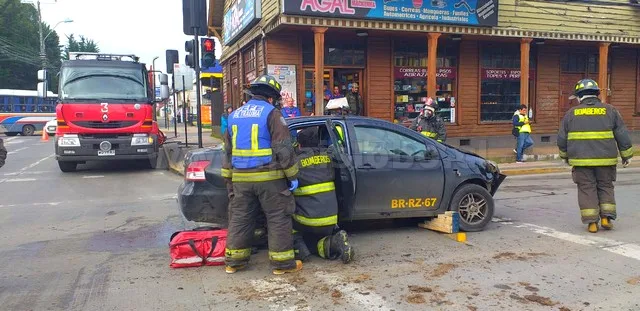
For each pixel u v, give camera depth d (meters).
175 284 4.57
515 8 15.08
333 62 14.91
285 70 14.34
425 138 6.25
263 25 13.95
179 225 6.91
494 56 16.86
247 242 4.84
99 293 4.37
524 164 13.42
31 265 5.17
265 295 4.28
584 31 16.19
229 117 4.79
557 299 4.14
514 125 13.95
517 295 4.23
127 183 11.01
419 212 6.14
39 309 4.03
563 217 7.20
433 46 14.08
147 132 12.74
